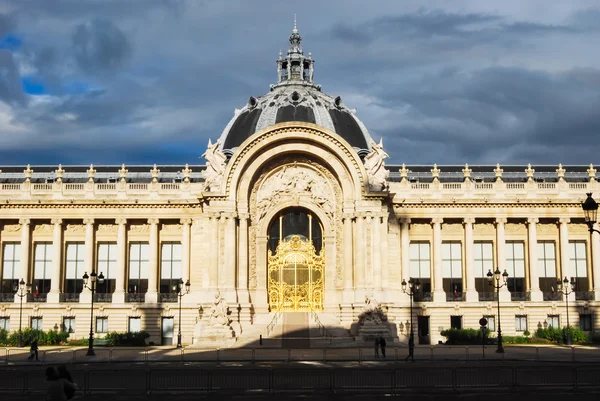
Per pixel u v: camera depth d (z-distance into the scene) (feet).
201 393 135.64
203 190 285.23
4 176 316.40
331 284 282.56
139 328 288.30
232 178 278.26
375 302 257.55
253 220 283.79
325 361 198.80
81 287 298.56
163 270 298.76
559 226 299.99
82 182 315.99
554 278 301.43
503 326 290.15
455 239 302.04
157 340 286.66
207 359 202.18
